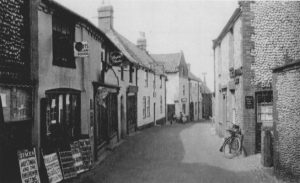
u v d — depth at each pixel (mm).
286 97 9656
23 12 8609
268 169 11141
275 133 10422
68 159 9930
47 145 9320
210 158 13953
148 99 31109
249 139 13828
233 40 16844
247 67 13891
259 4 13914
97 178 10398
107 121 16578
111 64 16906
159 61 43500
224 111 19984
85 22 12016
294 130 9227
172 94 41562
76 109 11922
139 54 32344
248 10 13945
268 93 13820
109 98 17422
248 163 12391
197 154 15023
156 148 17000
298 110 8984
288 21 13844
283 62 13820
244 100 13898
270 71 13844
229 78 17641
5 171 7617
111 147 16719
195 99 49969
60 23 10719
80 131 11953
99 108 14891
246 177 10352
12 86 7871
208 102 55219
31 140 8609
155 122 34031
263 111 13922
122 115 22141
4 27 7715
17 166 7980
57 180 9109
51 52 9773
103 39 15516
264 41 13883
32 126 8633
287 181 9438
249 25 13930
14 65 8102
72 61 11398
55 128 10078
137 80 26469
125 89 22703
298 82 8992
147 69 29875
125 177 10555
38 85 8852
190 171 11430
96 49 14492
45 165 8727
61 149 9844
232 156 14117
